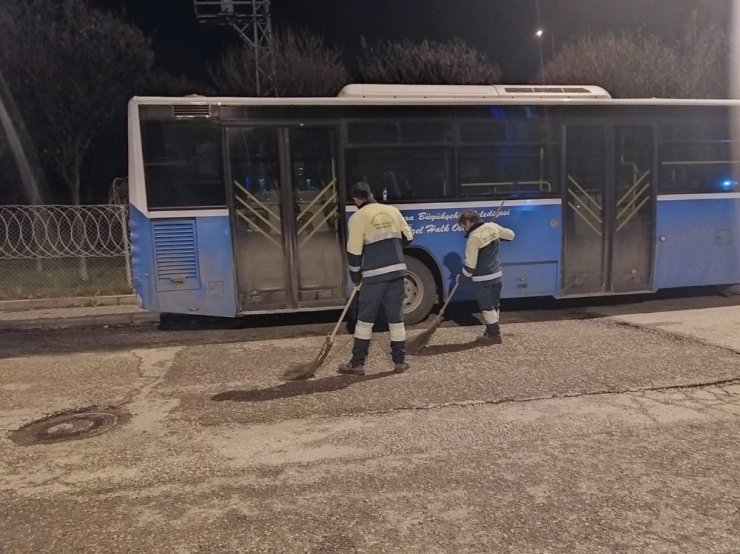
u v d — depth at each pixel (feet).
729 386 18.60
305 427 16.16
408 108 26.91
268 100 25.85
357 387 19.11
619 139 29.07
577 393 18.20
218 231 25.89
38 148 44.78
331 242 26.78
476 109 27.50
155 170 25.36
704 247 30.68
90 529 11.59
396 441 15.17
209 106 25.45
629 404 17.29
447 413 16.88
